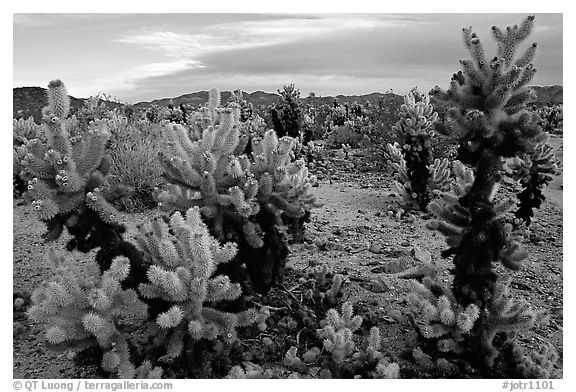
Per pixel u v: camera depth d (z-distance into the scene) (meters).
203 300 3.15
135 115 11.11
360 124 14.73
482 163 3.36
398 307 4.17
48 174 3.20
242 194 3.62
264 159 3.90
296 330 3.81
